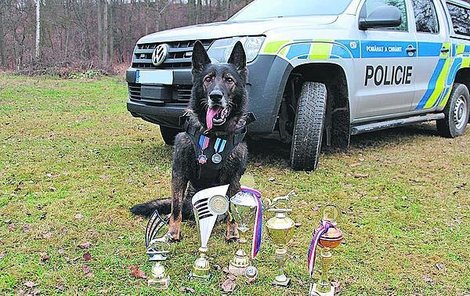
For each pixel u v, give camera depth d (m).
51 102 10.26
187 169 2.96
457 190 4.23
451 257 2.84
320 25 4.64
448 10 6.73
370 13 4.94
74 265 2.61
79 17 27.92
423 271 2.65
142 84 4.70
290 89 4.69
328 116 5.04
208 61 3.05
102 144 5.90
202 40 4.34
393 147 6.07
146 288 2.40
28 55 22.09
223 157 2.88
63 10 27.98
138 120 7.93
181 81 4.30
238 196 2.59
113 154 5.30
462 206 3.80
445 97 6.59
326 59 4.50
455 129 6.91
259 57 4.11
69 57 20.72
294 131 4.52
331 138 5.29
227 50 4.16
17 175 4.38
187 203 3.27
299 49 4.28
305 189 4.11
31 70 18.70
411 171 4.85
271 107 4.15
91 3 27.89
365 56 4.98
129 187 4.07
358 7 5.05
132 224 3.21
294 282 2.49
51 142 5.94
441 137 6.96
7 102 10.01
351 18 4.92
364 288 2.45
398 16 4.86
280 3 5.62
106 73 19.67
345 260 2.75
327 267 2.33
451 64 6.57
